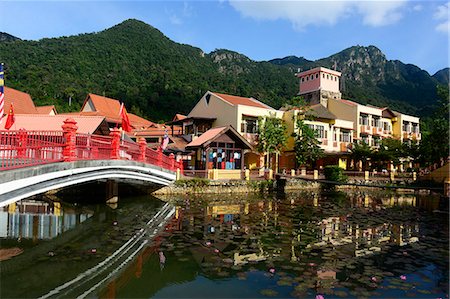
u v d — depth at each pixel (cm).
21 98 3284
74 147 1164
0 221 1512
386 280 794
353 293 719
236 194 2616
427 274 841
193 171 2712
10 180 816
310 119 3819
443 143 3372
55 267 903
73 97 6650
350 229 1381
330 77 5162
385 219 1634
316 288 743
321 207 2008
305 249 1059
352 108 4600
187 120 3678
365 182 3419
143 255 995
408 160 4397
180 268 884
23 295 734
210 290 740
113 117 4738
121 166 1555
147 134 4106
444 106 3347
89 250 1052
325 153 3750
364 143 4012
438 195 2953
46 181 1012
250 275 824
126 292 753
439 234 1312
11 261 948
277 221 1527
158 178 2194
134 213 1722
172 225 1422
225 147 2962
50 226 1408
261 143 3350
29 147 895
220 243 1125
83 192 2255
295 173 3447
